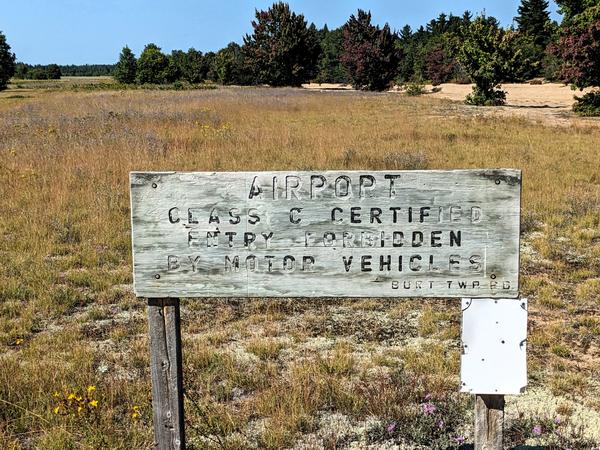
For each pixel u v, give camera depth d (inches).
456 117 1063.6
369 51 2591.0
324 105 1326.3
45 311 245.8
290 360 205.2
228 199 121.6
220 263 123.3
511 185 116.6
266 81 3144.7
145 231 123.2
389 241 120.1
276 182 120.6
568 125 964.6
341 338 223.0
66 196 401.1
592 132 830.5
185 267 123.6
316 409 172.9
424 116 1103.0
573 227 363.3
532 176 497.0
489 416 123.6
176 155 542.6
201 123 845.2
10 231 343.3
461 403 173.0
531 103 1593.3
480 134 778.2
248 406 174.2
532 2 3767.2
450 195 117.9
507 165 545.3
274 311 247.8
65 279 282.2
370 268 121.0
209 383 183.2
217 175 121.3
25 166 482.9
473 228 118.3
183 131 727.7
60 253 317.7
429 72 3088.1
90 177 454.6
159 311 126.3
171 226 122.8
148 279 124.0
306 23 3149.6
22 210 374.9
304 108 1237.1
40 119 858.8
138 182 122.0
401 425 162.6
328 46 4205.2
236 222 122.0
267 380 187.2
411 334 227.0
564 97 1873.8
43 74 5137.8
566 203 416.8
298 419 164.9
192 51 3545.8
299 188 120.4
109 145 573.6
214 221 122.3
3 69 2751.0
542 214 393.4
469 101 1515.7
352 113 1154.0
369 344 217.5
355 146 636.1
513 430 160.1
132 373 193.3
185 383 184.5
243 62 3228.3
